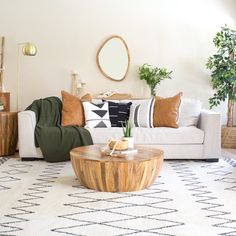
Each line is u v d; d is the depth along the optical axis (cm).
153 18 518
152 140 398
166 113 421
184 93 528
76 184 307
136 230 206
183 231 205
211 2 520
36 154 405
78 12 512
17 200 261
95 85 522
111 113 439
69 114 429
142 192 284
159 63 523
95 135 398
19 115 401
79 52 517
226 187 301
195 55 525
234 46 473
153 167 284
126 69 520
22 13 510
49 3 510
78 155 290
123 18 516
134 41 519
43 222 218
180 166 386
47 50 516
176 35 521
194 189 294
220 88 493
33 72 518
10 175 338
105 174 274
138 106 436
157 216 229
